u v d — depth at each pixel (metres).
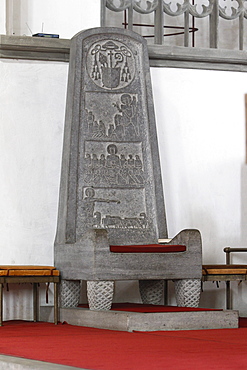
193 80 9.16
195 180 9.09
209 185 9.14
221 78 9.28
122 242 8.18
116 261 7.40
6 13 8.98
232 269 8.18
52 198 8.45
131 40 8.62
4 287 8.25
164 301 8.75
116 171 8.31
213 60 9.20
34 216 8.37
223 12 9.46
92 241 7.35
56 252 8.16
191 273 7.73
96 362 4.76
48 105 8.52
